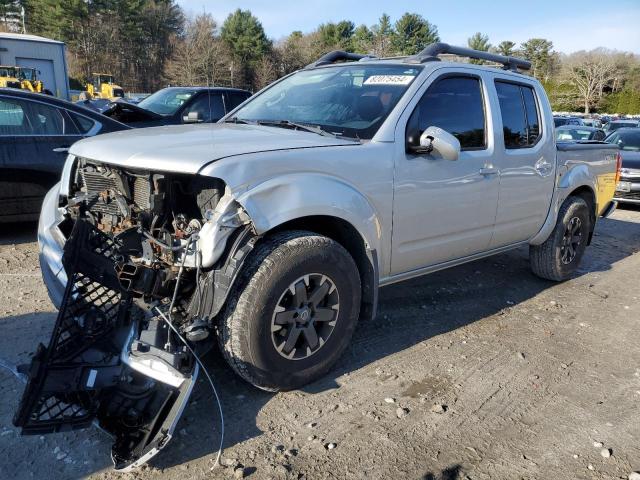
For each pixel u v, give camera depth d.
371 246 3.39
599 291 5.54
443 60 4.13
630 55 77.00
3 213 5.80
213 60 51.22
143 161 2.85
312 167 3.08
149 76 64.38
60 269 3.29
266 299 2.87
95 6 63.97
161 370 2.48
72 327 2.62
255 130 3.53
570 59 79.19
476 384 3.51
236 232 2.81
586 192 5.75
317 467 2.65
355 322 3.38
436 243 3.97
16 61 36.09
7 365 3.37
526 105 4.79
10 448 2.67
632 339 4.36
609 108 74.19
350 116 3.74
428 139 3.53
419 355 3.85
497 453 2.84
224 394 3.19
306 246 2.99
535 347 4.10
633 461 2.83
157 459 2.64
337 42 69.25
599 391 3.51
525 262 6.39
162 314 2.66
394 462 2.72
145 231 2.88
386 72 4.03
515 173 4.51
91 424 2.58
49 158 5.94
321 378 3.44
